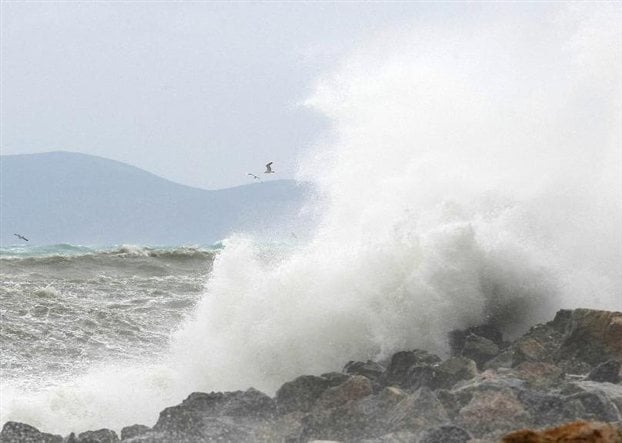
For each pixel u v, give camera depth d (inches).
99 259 3944.4
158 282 3201.3
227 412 1280.8
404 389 1379.2
